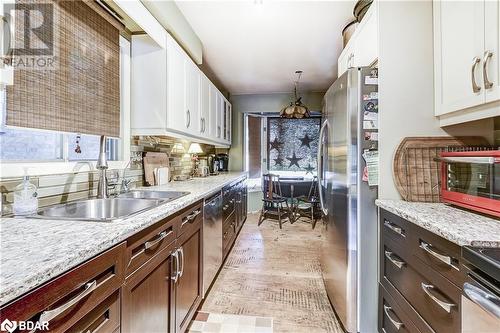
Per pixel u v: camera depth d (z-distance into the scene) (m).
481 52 1.15
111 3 1.56
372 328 1.61
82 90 1.45
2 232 0.88
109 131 1.67
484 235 0.87
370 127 1.59
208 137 3.17
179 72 2.23
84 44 1.46
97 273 0.81
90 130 1.51
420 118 1.54
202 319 1.82
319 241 3.51
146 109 2.02
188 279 1.63
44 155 1.40
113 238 0.86
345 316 1.65
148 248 1.13
